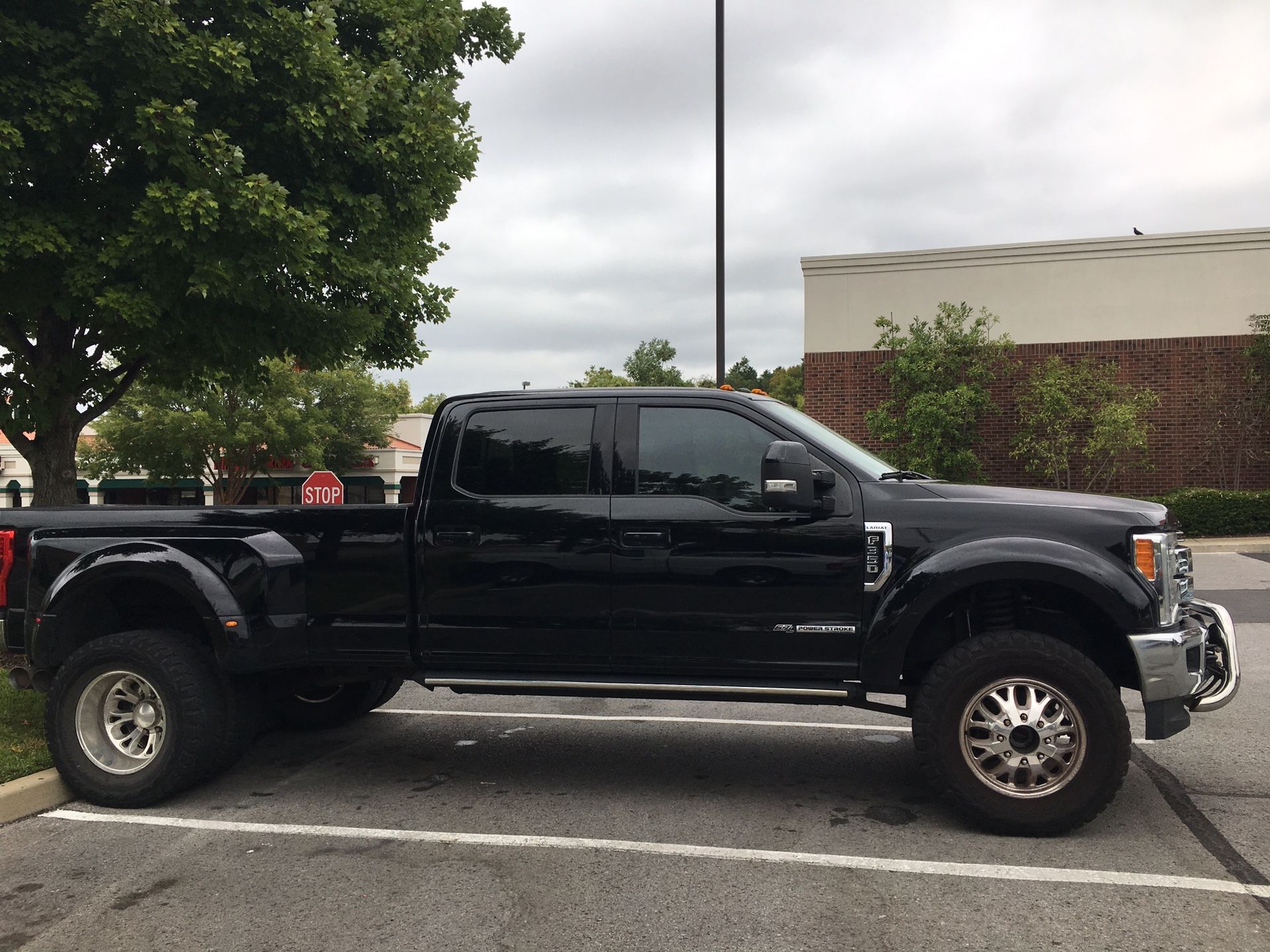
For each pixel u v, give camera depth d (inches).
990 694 163.6
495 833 169.2
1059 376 724.7
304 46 278.5
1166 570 163.3
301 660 192.7
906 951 122.6
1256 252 729.0
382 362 399.2
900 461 732.7
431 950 124.1
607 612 181.3
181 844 164.9
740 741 235.6
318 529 193.3
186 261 265.1
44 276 269.4
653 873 149.8
